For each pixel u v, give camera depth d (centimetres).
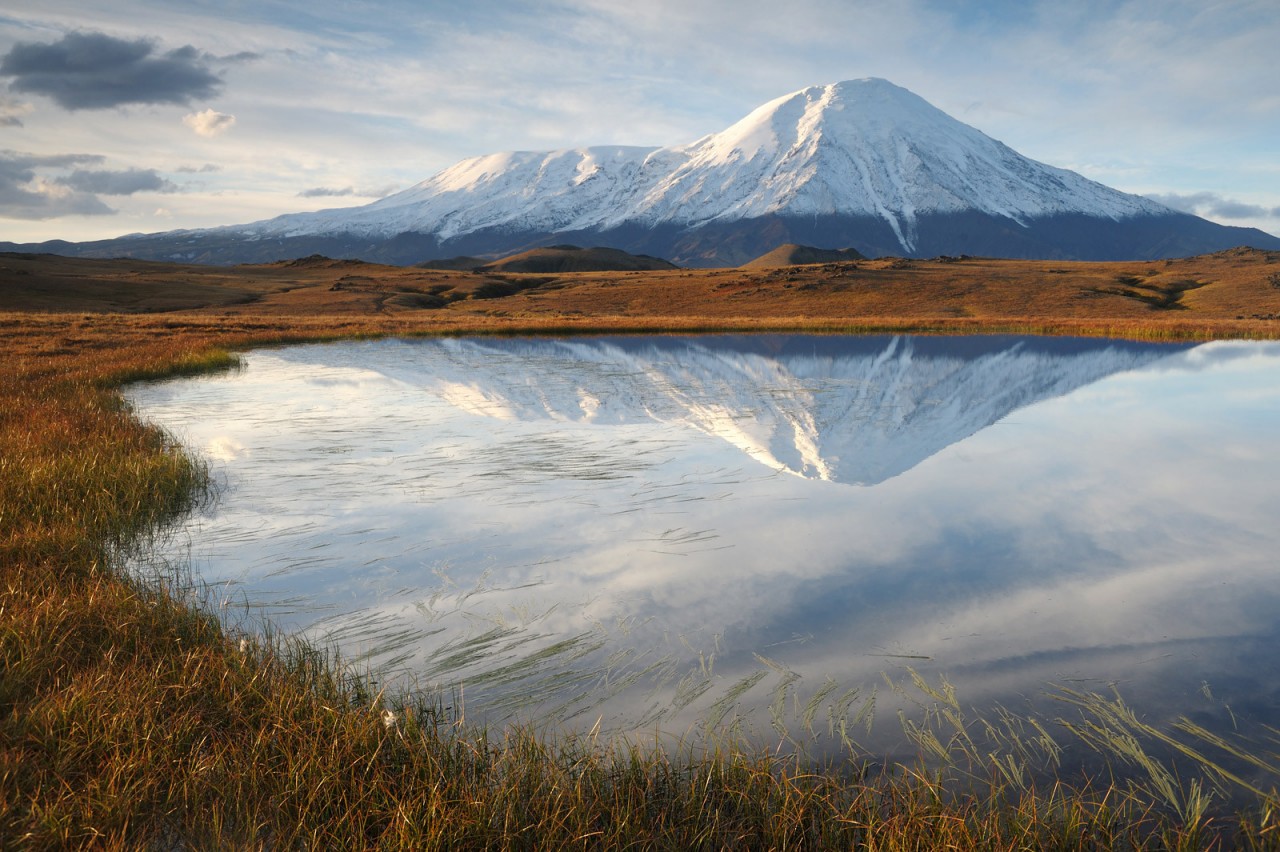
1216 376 2655
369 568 738
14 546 713
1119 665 543
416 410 1758
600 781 398
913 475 1148
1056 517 926
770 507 964
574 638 584
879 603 655
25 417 1418
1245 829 366
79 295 9925
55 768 390
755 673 529
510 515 920
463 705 489
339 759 403
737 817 377
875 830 360
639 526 877
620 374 2631
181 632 570
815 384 2367
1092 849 358
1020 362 3244
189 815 373
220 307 10294
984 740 446
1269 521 915
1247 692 502
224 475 1120
